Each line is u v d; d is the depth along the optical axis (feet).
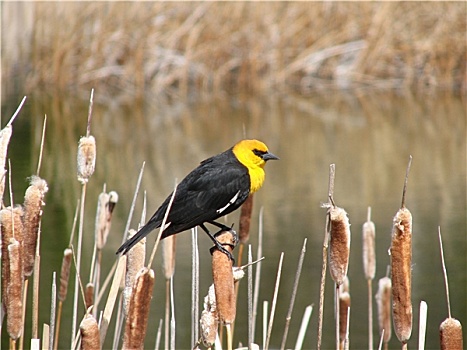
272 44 79.51
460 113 73.31
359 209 45.32
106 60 76.59
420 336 18.89
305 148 61.36
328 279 36.65
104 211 21.77
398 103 78.64
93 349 15.40
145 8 77.00
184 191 22.34
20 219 16.55
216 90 77.92
